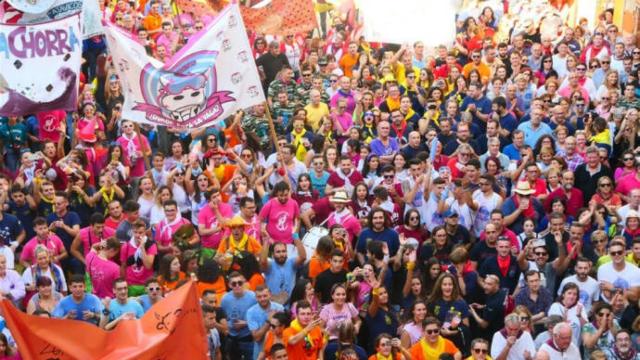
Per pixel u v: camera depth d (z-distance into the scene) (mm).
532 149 22031
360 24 27797
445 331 16500
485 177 19547
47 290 16375
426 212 19641
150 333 12398
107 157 21031
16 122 21547
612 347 16375
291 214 18547
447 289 16625
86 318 15664
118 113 22516
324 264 17000
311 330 15547
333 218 18688
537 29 28078
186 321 12477
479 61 25828
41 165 19812
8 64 19031
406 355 15531
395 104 23984
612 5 29562
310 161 21453
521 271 17859
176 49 25422
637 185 20453
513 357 15930
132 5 26219
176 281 16453
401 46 27484
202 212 18438
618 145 22797
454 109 22812
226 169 20328
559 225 18266
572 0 30359
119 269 17172
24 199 19078
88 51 24422
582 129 23281
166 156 22000
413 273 17234
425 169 19844
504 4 28641
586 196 20750
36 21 20047
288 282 17297
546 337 16219
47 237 17812
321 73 25984
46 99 19219
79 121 21625
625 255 17859
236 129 22453
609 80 24266
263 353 15547
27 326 12062
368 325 16516
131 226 17703
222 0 25828
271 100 24234
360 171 21109
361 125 23250
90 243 18109
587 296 17281
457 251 17281
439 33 25812
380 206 19000
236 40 18828
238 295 16078
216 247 18344
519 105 24500
